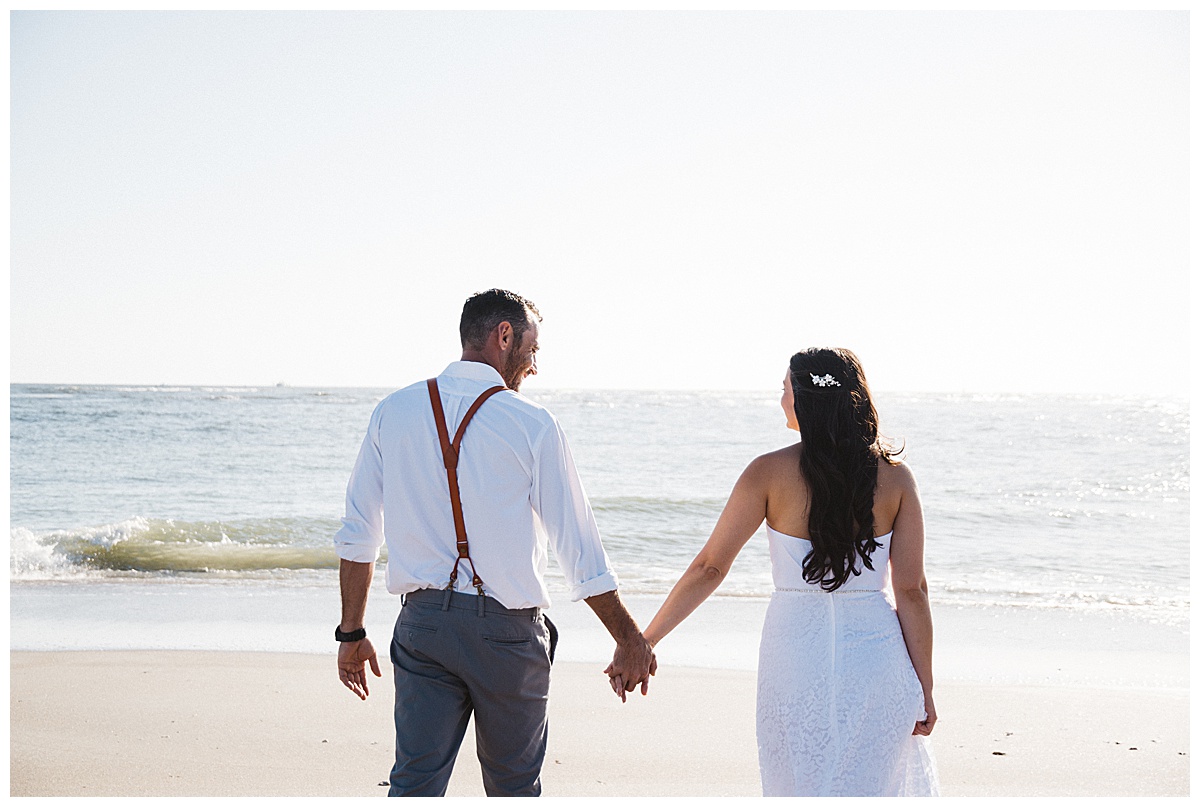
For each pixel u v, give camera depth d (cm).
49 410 3359
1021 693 559
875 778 252
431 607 250
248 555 1096
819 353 271
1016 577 1038
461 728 260
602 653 650
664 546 1312
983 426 3291
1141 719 509
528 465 252
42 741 461
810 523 262
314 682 567
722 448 2817
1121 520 1481
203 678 574
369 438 262
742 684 580
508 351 270
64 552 1103
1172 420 3462
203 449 2536
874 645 259
